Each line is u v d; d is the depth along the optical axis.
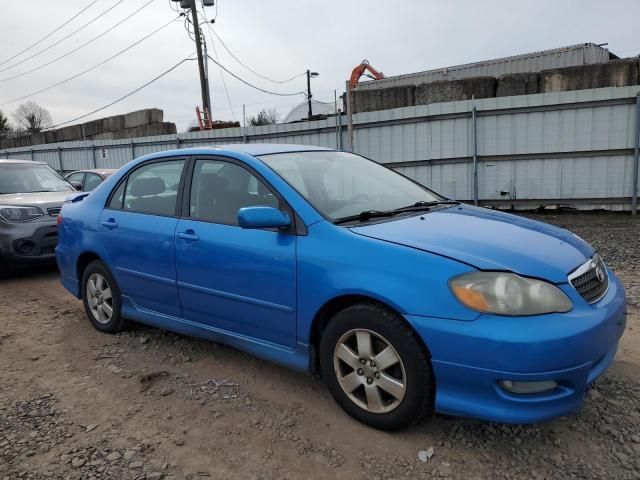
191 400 3.30
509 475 2.46
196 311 3.67
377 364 2.77
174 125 20.38
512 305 2.41
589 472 2.46
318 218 3.05
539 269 2.58
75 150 20.70
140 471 2.58
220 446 2.79
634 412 2.94
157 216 3.94
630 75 10.80
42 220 6.85
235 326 3.44
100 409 3.22
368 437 2.81
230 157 3.62
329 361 2.98
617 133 10.28
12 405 3.29
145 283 4.01
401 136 12.03
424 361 2.61
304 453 2.70
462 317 2.46
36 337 4.57
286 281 3.05
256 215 2.99
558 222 9.91
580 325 2.45
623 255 6.78
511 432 2.80
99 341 4.40
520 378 2.36
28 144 28.75
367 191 3.73
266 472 2.56
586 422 2.86
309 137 13.48
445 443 2.72
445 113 11.45
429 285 2.55
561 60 15.98
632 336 4.04
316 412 3.09
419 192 4.05
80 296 4.80
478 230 3.02
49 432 2.96
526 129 10.91
